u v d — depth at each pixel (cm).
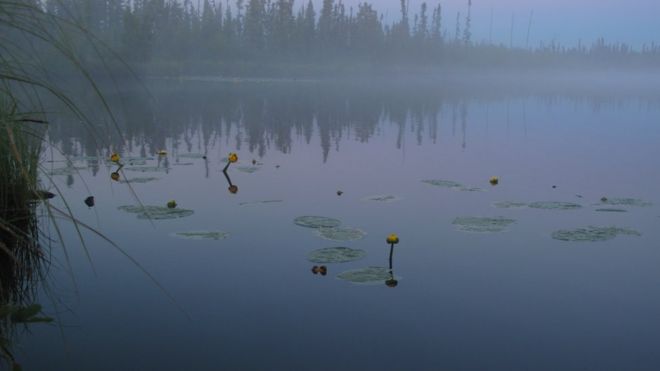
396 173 961
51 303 409
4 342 351
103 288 437
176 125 1612
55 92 397
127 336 362
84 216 633
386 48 7562
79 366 323
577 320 393
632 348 353
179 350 344
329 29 6938
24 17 352
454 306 414
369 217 662
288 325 380
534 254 534
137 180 842
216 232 582
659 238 588
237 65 5691
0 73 381
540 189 838
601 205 736
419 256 523
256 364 329
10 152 482
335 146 1304
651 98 3978
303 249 537
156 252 520
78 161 990
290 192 786
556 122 2006
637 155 1208
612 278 474
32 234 527
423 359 336
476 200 759
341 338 362
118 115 1798
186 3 5806
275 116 1989
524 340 364
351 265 496
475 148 1305
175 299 419
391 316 397
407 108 2553
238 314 396
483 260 515
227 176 895
